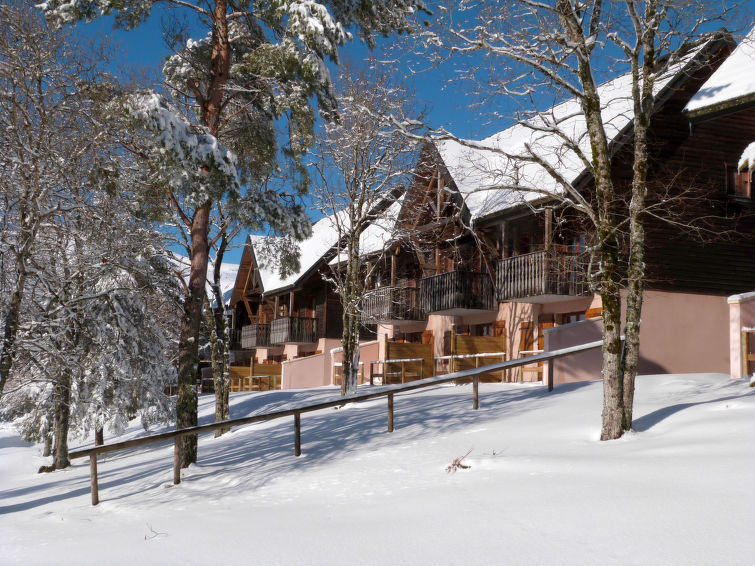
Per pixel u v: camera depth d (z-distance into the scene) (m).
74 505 12.66
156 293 23.83
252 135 19.58
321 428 16.55
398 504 8.79
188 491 12.27
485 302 27.36
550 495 8.05
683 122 22.75
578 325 20.33
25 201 16.61
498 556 6.16
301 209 19.47
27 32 16.88
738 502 6.86
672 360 21.62
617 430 11.04
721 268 22.61
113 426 24.58
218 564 6.94
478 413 15.12
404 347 28.70
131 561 7.41
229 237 23.11
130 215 19.52
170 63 19.34
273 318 49.12
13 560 8.16
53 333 18.17
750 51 21.80
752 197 22.95
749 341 15.99
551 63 12.84
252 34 18.52
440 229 26.92
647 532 6.32
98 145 17.27
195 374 15.99
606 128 21.23
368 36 17.89
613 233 11.62
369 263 25.91
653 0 11.46
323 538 7.47
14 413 31.09
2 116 17.00
